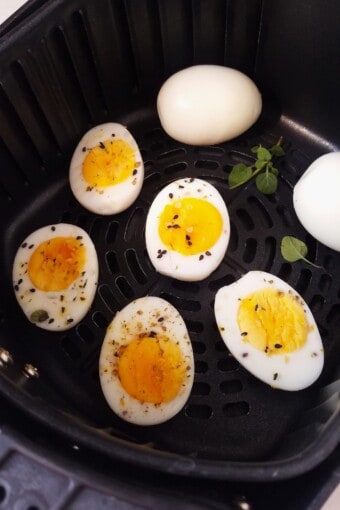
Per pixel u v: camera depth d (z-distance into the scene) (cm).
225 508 15
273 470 15
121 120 28
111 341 21
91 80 26
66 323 22
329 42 24
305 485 15
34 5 22
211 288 24
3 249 25
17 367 20
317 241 25
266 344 21
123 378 21
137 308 22
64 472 14
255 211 25
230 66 28
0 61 21
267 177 25
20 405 16
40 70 23
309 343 21
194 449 21
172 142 27
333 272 24
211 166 27
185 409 22
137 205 26
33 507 14
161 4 24
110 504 14
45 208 26
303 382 21
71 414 20
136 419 20
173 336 21
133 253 25
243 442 21
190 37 26
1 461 15
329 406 19
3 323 23
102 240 25
